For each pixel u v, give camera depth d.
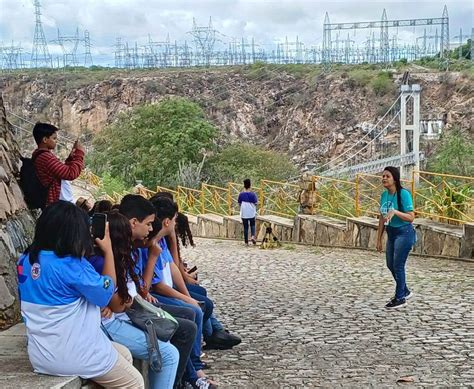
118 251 4.38
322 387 5.50
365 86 84.56
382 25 96.19
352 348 6.65
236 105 95.44
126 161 46.56
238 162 46.09
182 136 45.50
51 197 7.21
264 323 7.82
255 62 106.69
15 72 116.38
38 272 3.80
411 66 87.81
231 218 19.97
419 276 10.73
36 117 104.50
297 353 6.53
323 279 10.94
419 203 15.42
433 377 5.69
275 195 20.81
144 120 47.69
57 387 3.67
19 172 7.72
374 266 12.25
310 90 90.81
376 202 16.70
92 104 101.75
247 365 6.16
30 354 3.88
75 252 3.82
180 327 4.89
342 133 81.44
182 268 6.45
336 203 17.36
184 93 98.88
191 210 24.28
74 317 3.80
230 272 12.15
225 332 6.72
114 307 4.34
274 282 10.83
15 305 5.84
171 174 43.66
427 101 77.06
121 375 3.98
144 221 4.71
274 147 88.12
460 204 13.60
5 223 6.46
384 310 8.32
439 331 7.20
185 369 5.17
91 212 6.36
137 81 101.12
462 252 12.27
